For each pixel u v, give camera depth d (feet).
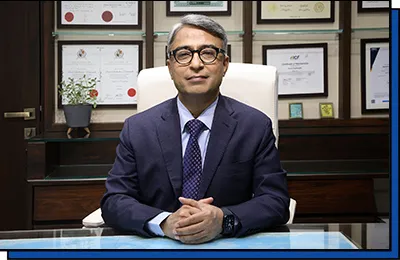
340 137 8.87
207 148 4.28
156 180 4.30
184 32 4.08
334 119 8.71
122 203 3.93
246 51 8.49
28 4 8.69
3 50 8.76
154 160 4.30
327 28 8.84
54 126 8.46
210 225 3.38
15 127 8.88
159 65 8.73
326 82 8.79
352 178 7.86
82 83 8.56
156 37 8.68
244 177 4.33
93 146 8.65
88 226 4.78
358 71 8.87
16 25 8.72
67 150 8.61
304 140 8.84
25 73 8.80
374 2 8.75
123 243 3.29
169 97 5.60
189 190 4.26
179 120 4.38
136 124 4.47
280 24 8.81
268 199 3.96
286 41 8.78
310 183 7.85
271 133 4.48
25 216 8.99
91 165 8.64
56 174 7.77
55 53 8.59
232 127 4.34
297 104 8.79
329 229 3.41
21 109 8.84
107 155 8.70
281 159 8.84
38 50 8.77
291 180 7.84
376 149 8.91
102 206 4.22
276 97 5.49
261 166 4.32
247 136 4.36
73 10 8.57
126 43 8.62
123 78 8.64
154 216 3.59
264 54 8.72
